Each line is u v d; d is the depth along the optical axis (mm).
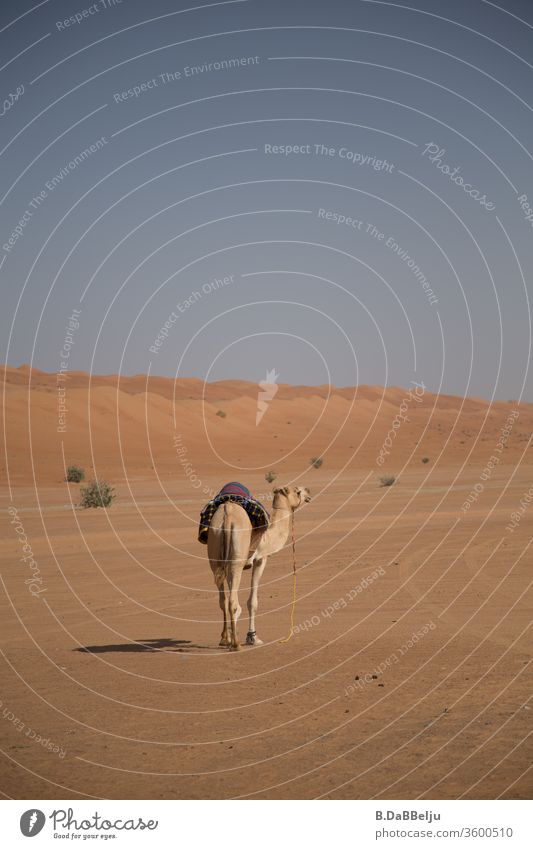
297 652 10531
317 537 25656
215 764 6465
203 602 15328
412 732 6969
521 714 7270
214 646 11305
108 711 8164
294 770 6227
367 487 50188
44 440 77688
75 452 75750
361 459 86438
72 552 23438
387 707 7805
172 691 8875
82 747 7051
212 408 111250
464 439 119438
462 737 6738
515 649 9922
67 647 11539
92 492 39312
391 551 21031
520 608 12641
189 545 24828
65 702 8555
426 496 41000
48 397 89438
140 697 8656
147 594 16359
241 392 160875
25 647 11609
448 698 7977
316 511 34719
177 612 14344
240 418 112188
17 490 52625
